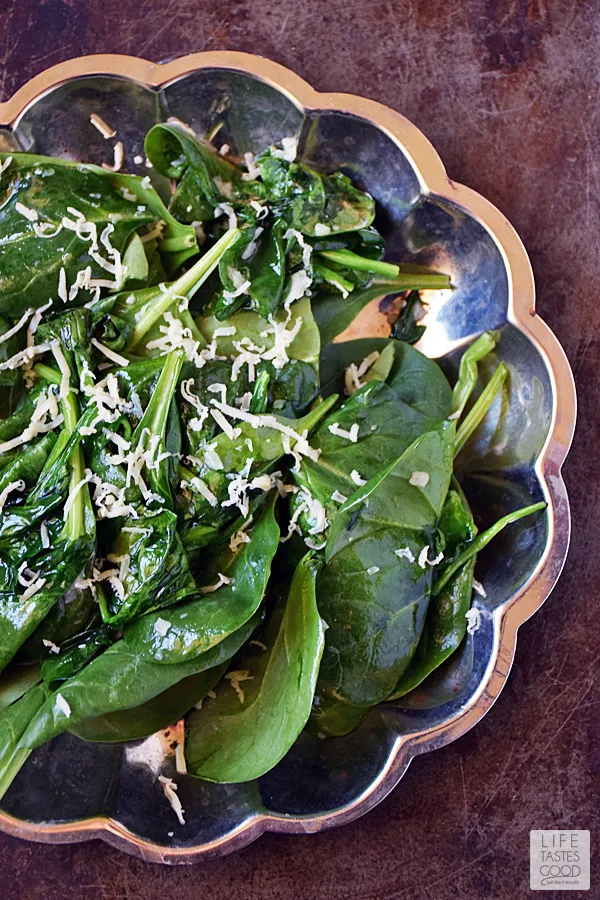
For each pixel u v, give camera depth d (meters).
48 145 0.32
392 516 0.29
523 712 0.33
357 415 0.31
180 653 0.28
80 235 0.30
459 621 0.30
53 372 0.30
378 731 0.30
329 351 0.32
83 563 0.29
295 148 0.31
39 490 0.29
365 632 0.29
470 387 0.32
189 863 0.29
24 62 0.34
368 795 0.29
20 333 0.30
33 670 0.30
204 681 0.30
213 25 0.34
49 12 0.34
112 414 0.29
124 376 0.30
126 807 0.30
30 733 0.28
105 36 0.34
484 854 0.33
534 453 0.31
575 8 0.34
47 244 0.30
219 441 0.30
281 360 0.30
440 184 0.30
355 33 0.34
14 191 0.30
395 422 0.31
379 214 0.32
